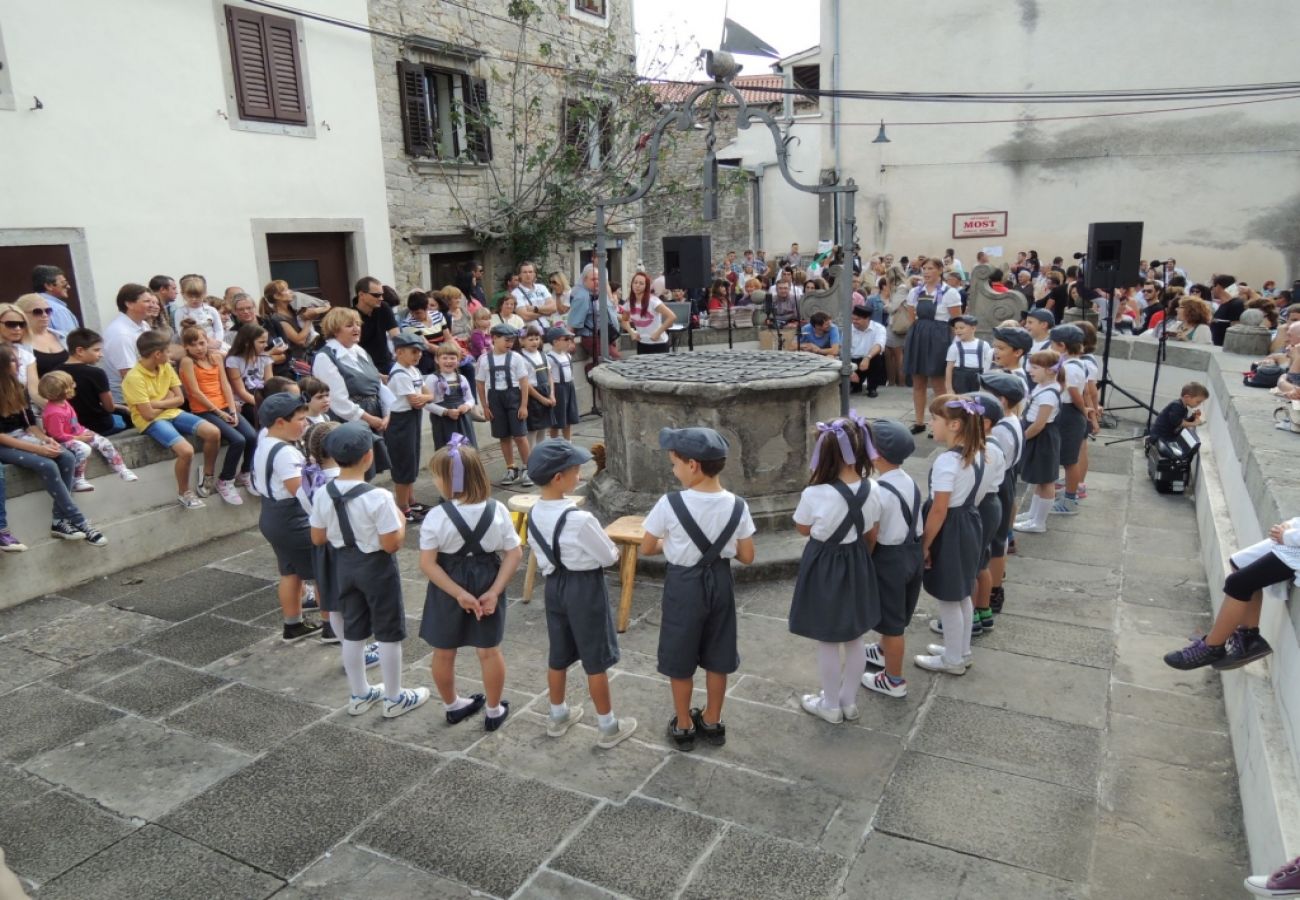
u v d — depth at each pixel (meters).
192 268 9.55
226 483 7.09
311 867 3.32
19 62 7.92
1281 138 18.41
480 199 13.63
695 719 4.12
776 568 5.85
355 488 4.09
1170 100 19.00
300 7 10.44
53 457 5.84
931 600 5.62
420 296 8.79
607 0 15.80
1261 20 18.11
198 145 9.48
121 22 8.67
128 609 5.71
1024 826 3.46
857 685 4.17
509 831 3.49
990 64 20.09
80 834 3.54
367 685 4.43
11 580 5.72
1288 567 3.42
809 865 3.27
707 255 10.07
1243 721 3.71
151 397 6.56
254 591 5.99
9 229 7.95
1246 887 2.89
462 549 3.95
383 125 11.83
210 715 4.41
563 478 3.81
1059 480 8.29
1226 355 8.94
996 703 4.36
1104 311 12.83
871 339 11.66
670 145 15.03
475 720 4.32
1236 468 5.64
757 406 6.13
